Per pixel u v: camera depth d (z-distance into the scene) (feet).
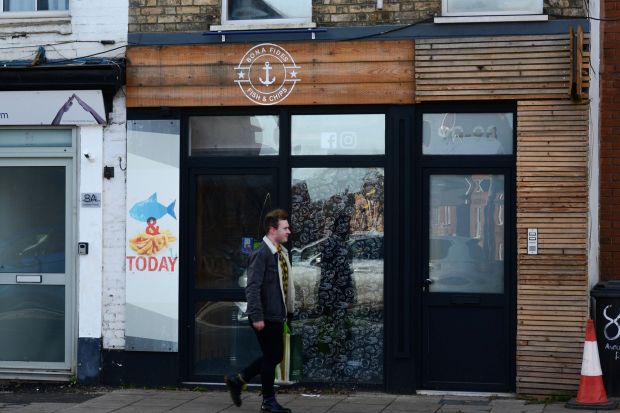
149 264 34.63
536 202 32.07
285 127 34.19
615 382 31.71
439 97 32.73
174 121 34.53
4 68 34.53
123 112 34.83
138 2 34.71
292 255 34.27
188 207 34.81
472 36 32.63
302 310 34.17
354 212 33.94
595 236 34.09
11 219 36.11
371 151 33.81
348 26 33.50
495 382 33.01
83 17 35.01
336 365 33.88
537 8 32.45
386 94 33.14
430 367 33.45
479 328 33.17
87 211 35.06
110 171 34.86
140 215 34.68
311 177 34.24
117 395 33.45
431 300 33.37
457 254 33.37
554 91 31.99
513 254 32.81
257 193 34.63
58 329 35.73
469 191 33.32
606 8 34.86
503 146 33.04
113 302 34.94
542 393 32.01
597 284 32.78
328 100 33.50
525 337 32.12
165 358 34.68
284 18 34.32
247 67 33.99
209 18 34.40
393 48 33.12
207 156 34.78
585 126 31.78
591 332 30.63
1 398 33.09
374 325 33.73
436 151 33.47
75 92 34.65
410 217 33.12
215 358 34.76
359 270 33.88
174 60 34.37
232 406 31.42
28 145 35.68
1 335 36.11
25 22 35.27
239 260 34.68
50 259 35.81
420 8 33.06
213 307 34.81
